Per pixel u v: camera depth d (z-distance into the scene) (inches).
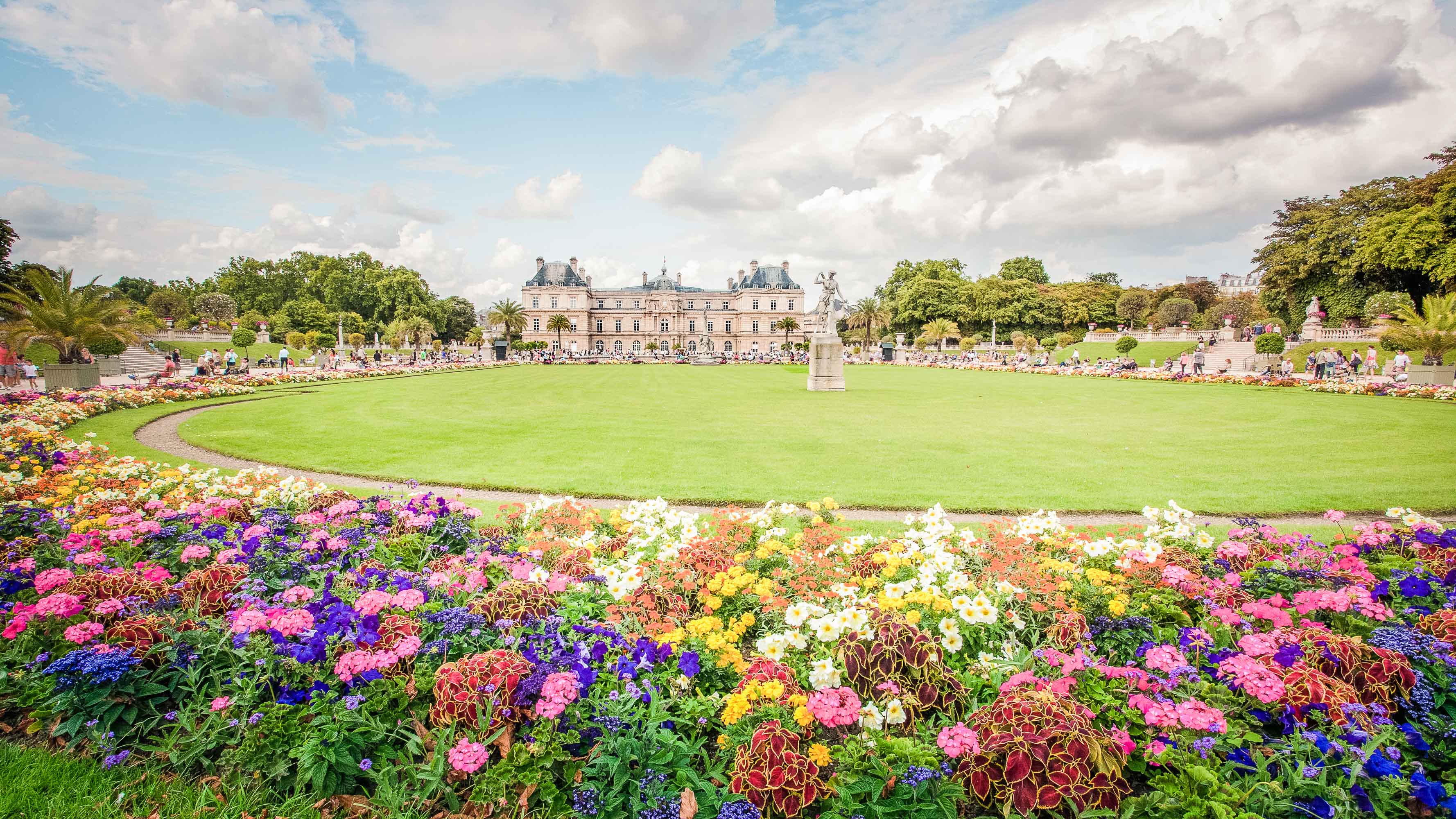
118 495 315.6
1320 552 264.2
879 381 1617.9
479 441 631.2
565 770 134.3
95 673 143.1
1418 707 152.3
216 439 628.1
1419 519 272.5
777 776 125.2
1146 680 153.6
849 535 317.7
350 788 134.0
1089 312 3932.1
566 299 4995.1
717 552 241.3
